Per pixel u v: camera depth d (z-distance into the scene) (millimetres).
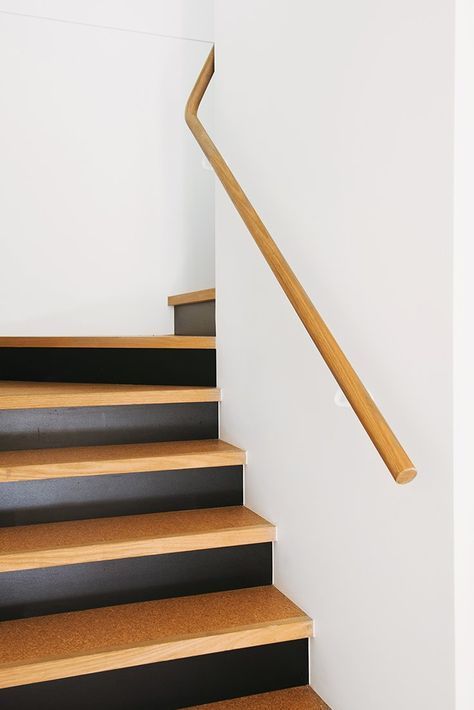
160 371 2506
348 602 1539
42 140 3059
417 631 1288
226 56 2266
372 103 1402
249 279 2096
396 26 1316
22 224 3043
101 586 1794
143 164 3232
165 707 1610
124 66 3182
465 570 1200
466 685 1202
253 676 1686
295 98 1754
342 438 1553
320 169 1625
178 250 3305
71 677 1535
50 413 2168
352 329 1486
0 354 2760
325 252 1606
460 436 1186
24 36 3016
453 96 1164
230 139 2230
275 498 1931
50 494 1956
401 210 1310
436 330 1213
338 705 1591
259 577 1948
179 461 2055
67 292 3127
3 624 1688
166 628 1656
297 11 1734
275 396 1916
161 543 1810
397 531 1347
